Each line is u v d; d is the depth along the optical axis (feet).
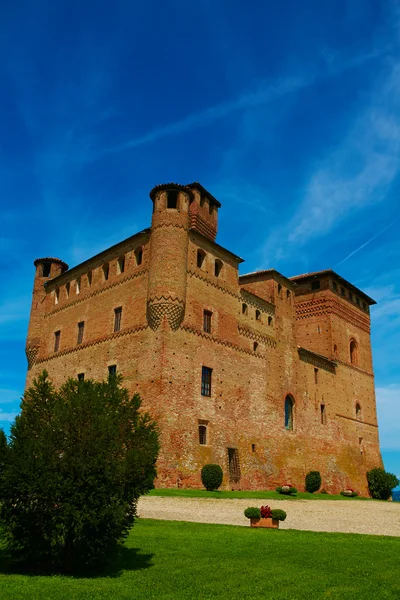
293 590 37.19
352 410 186.19
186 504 85.81
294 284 166.71
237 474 123.34
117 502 42.04
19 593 34.73
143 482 45.75
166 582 38.78
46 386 47.11
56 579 39.32
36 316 160.86
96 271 143.23
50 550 42.06
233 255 139.64
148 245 126.93
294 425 151.64
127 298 128.67
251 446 131.44
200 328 123.65
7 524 41.37
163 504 84.43
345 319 195.93
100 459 41.68
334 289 193.57
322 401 168.66
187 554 48.75
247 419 132.26
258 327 144.97
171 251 117.91
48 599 33.65
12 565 43.98
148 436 48.03
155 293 115.85
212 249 133.49
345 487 169.07
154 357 114.32
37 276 166.30
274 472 136.87
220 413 123.85
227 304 134.41
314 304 192.44
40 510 40.57
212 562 45.70
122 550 49.57
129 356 121.60
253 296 145.59
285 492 124.98
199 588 37.17
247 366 136.87
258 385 139.33
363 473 182.50
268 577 40.78
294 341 160.35
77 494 40.63
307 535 61.46
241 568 43.57
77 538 40.60
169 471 106.73
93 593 35.32
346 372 188.24
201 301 125.70
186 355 117.80
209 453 117.60
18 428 42.86
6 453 41.19
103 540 42.22
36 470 40.37
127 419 47.39
